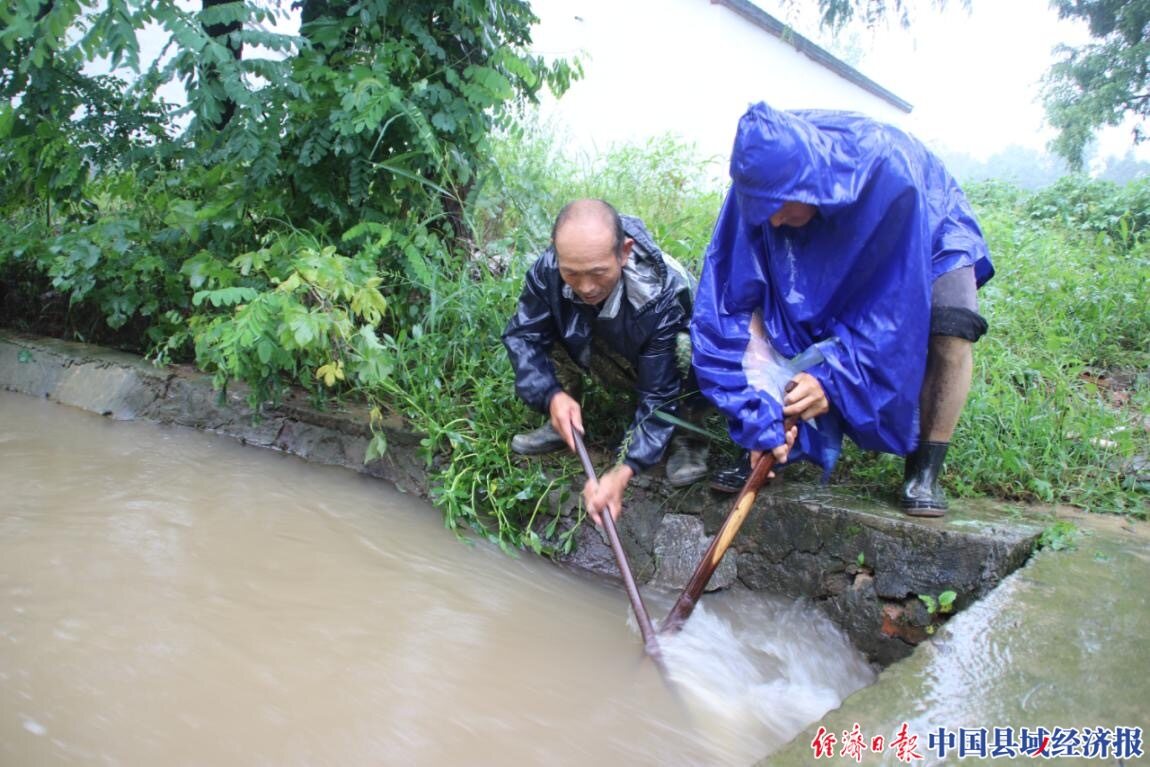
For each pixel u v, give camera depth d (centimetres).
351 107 405
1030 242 587
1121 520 289
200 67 406
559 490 344
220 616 267
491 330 402
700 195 586
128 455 405
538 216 489
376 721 220
